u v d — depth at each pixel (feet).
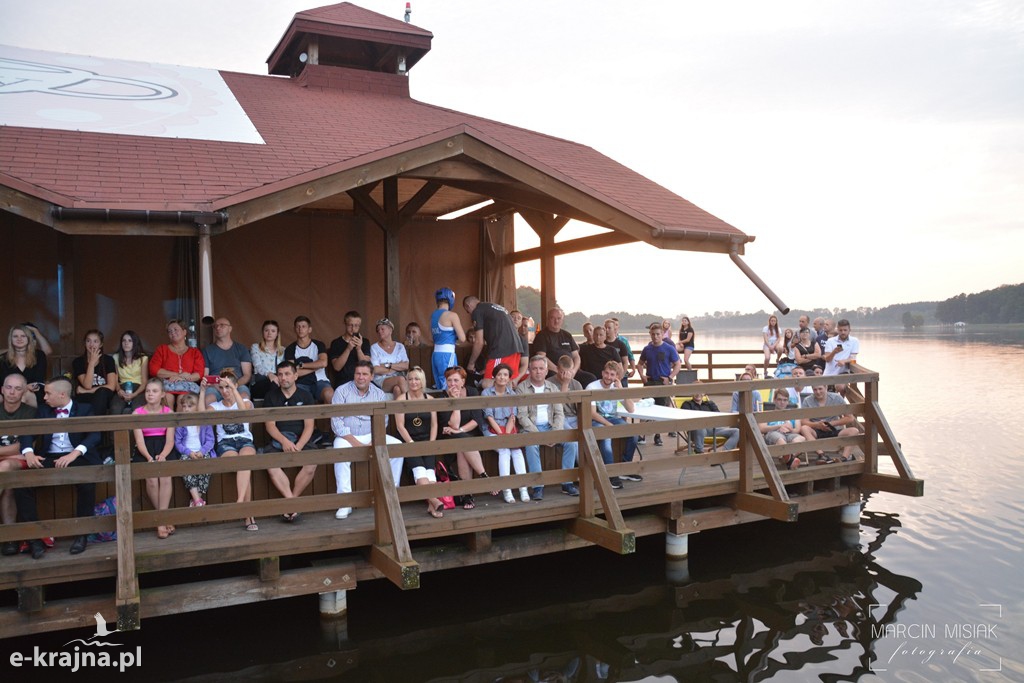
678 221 29.99
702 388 23.15
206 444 19.60
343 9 40.04
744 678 16.62
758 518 25.12
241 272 33.63
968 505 32.50
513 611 20.45
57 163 22.08
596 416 23.63
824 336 41.52
